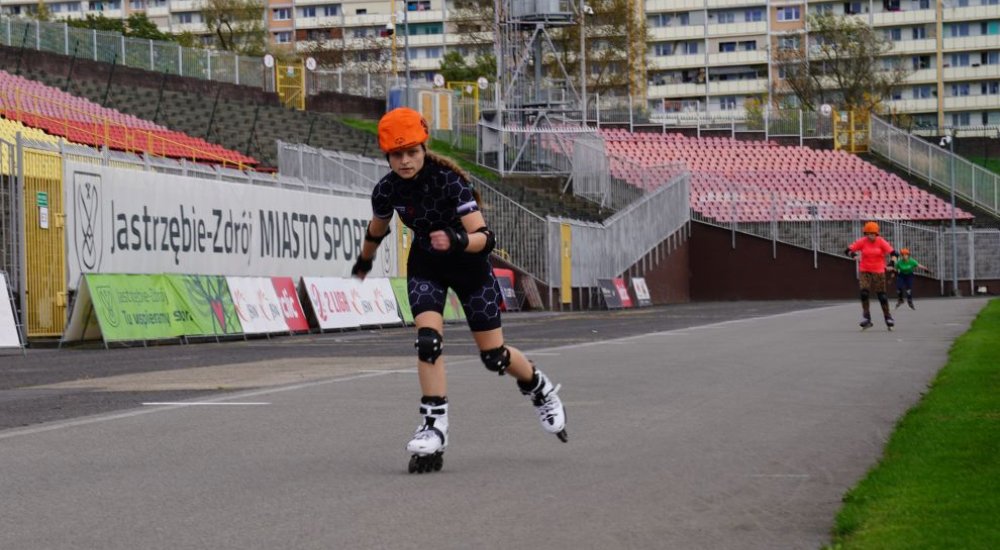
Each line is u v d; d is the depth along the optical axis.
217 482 9.62
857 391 16.72
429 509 8.48
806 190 86.62
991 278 79.69
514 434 12.44
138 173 33.59
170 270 34.62
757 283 80.62
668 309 60.12
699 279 80.94
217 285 33.66
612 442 11.84
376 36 180.25
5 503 8.78
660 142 91.94
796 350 25.03
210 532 7.76
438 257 10.23
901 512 7.92
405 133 9.77
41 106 54.88
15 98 53.09
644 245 70.81
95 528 7.90
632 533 7.70
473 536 7.61
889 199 86.12
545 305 58.00
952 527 7.32
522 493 9.10
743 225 81.50
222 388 17.80
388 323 42.44
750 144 92.00
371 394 16.52
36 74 64.25
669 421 13.46
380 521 8.08
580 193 75.06
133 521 8.12
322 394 16.58
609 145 90.44
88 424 13.37
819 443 11.78
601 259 64.00
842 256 80.00
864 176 88.25
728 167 89.44
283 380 19.14
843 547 7.12
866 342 27.66
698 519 8.15
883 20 169.12
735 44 177.12
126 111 64.50
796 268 80.38
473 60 174.75
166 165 35.75
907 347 25.80
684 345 26.92
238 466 10.43
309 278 38.66
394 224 46.81
